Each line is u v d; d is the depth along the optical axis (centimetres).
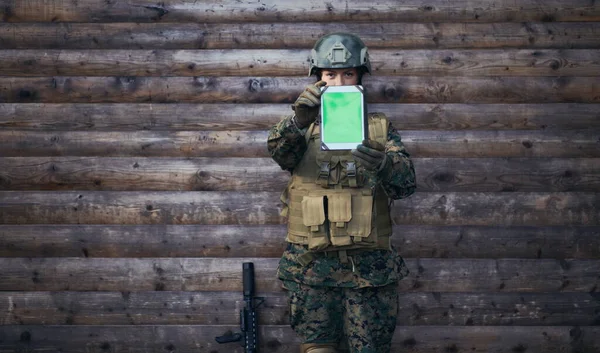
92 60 400
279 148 301
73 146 397
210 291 394
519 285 391
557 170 395
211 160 396
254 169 395
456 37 400
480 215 393
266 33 400
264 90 397
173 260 394
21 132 397
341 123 284
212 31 400
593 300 391
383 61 397
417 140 396
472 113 397
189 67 399
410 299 390
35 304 393
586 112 396
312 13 400
